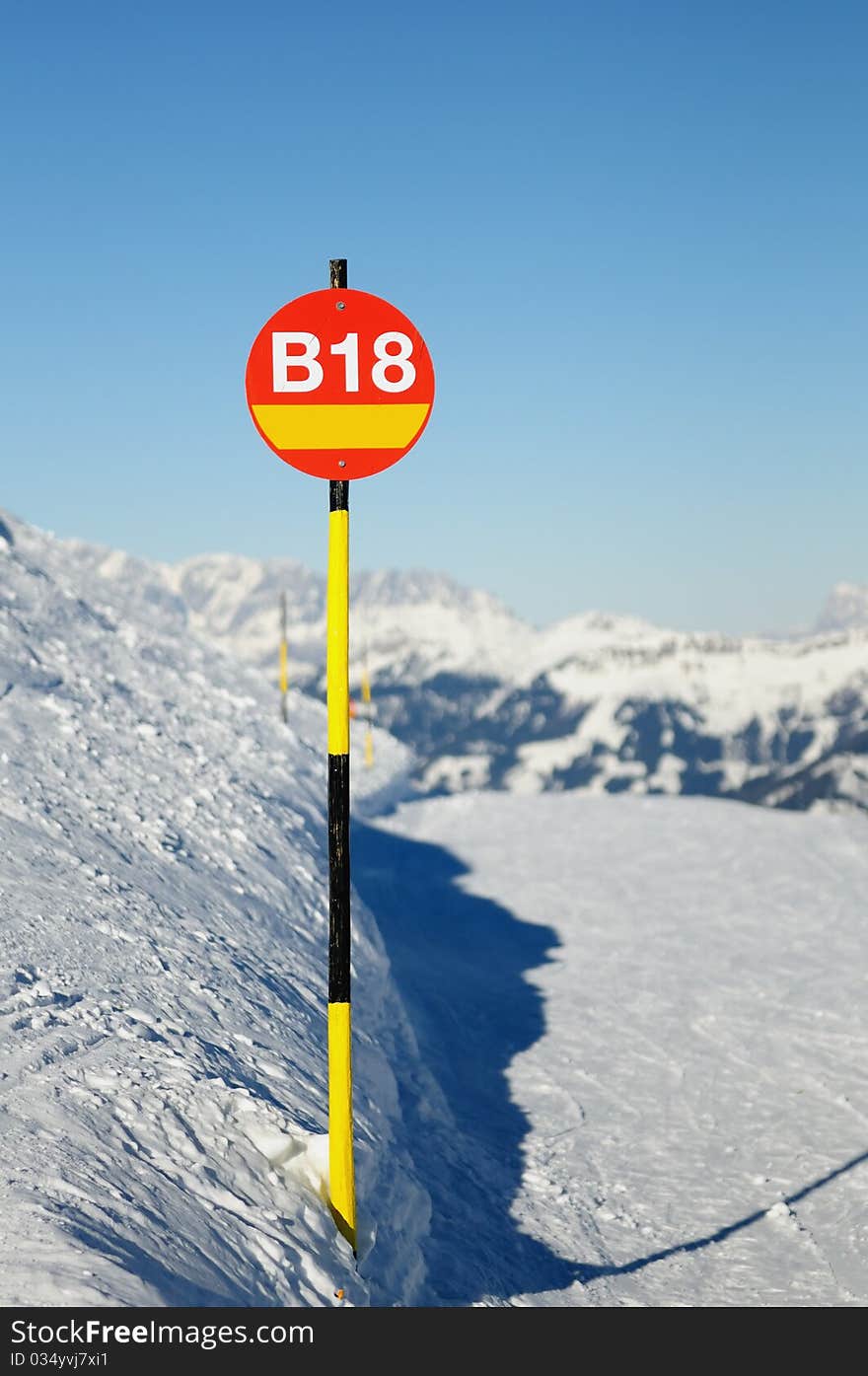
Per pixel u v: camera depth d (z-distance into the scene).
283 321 5.33
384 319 5.35
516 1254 8.15
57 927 7.72
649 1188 9.78
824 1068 12.62
